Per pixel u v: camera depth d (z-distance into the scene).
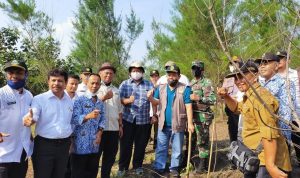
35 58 13.39
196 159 5.84
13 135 3.47
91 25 14.24
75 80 4.88
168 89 5.23
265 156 2.75
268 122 2.73
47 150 3.70
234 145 3.59
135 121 5.58
